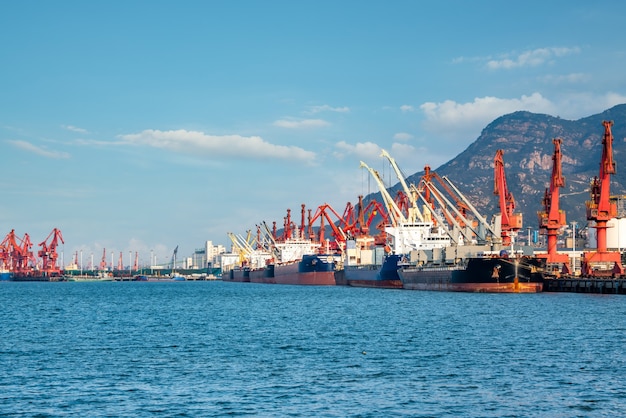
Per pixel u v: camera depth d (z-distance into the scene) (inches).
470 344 2901.1
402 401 1916.8
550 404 1884.8
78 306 5910.4
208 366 2433.6
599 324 3565.5
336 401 1919.3
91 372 2333.9
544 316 3988.7
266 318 4296.3
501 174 7012.8
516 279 5910.4
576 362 2460.6
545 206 7303.2
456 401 1916.8
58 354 2746.1
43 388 2092.8
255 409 1843.0
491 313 4215.1
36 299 7386.8
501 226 6968.5
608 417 1769.2
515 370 2320.4
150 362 2529.5
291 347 2876.5
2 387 2107.5
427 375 2247.8
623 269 6043.3
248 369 2368.4
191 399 1947.6
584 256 6353.3
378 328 3533.5
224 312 4904.0
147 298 7480.3
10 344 3073.3
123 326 3892.7
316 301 5979.3
